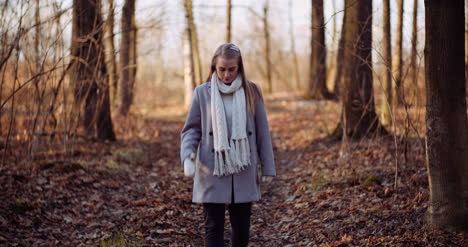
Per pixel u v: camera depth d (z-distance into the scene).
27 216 3.97
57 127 6.19
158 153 7.64
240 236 3.08
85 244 3.62
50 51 5.43
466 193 3.22
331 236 3.60
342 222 3.82
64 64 5.46
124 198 4.89
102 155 6.65
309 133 8.80
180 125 11.66
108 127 7.98
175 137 9.60
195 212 4.57
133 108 12.12
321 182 5.16
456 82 3.13
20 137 5.50
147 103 14.73
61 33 5.13
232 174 2.94
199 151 3.00
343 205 4.25
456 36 3.08
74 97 6.11
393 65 6.45
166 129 10.73
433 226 3.29
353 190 4.65
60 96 6.34
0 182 4.54
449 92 3.14
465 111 3.19
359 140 6.99
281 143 8.62
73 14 5.76
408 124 4.98
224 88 2.95
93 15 6.66
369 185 4.70
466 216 3.21
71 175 5.21
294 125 10.66
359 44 6.57
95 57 6.53
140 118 10.27
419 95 5.83
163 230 3.95
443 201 3.25
